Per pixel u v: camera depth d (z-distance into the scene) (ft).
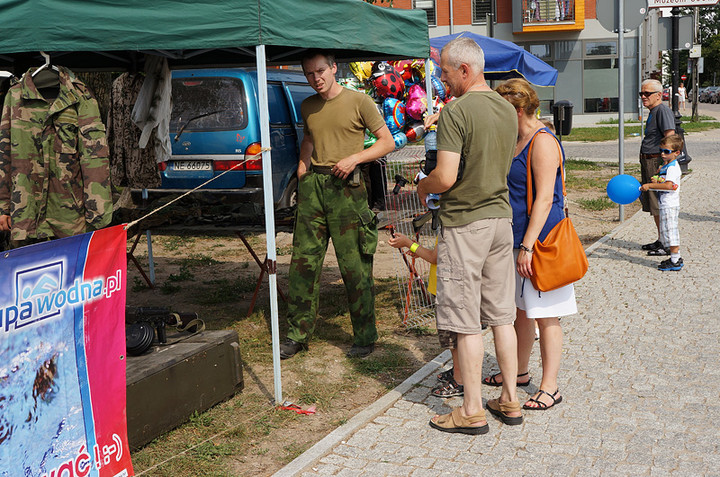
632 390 14.40
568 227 13.16
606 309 20.04
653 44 110.32
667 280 22.93
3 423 8.99
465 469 11.52
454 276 12.35
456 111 11.93
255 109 26.32
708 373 15.11
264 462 12.10
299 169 17.31
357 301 17.01
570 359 16.28
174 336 14.40
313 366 16.65
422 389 14.97
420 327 19.19
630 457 11.68
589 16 110.11
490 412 13.69
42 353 9.51
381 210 23.41
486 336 18.17
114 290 10.67
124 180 20.29
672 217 23.81
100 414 10.51
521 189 13.30
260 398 14.79
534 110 13.21
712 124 100.07
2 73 19.60
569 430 12.77
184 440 12.80
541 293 13.43
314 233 16.93
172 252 30.27
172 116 26.78
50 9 13.29
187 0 13.28
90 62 21.43
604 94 112.16
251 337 18.88
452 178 11.91
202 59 22.35
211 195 25.63
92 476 10.36
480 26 111.65
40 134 13.50
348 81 27.58
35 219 13.56
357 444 12.59
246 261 28.32
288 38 13.91
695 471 11.14
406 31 17.74
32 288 9.29
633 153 68.08
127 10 13.34
